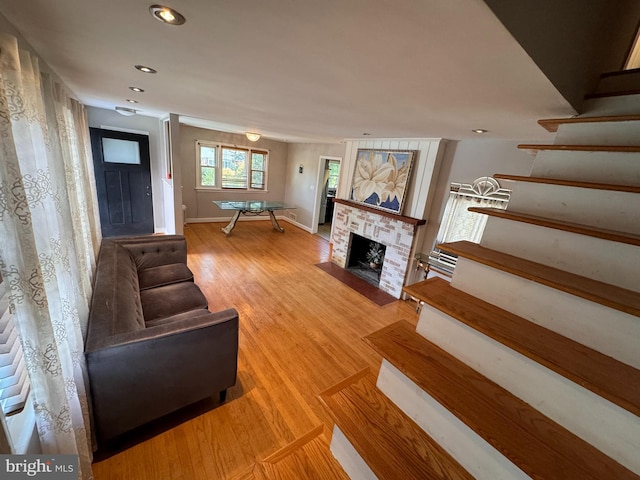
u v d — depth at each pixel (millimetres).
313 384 2236
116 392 1482
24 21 980
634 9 1423
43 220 1116
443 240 3516
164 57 1299
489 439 677
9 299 904
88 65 1577
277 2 729
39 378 1001
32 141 1075
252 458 1639
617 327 724
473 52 884
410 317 3445
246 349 2572
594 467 623
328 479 1114
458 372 892
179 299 2502
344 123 2865
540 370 747
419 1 639
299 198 7211
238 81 1610
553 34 932
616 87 1374
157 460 1584
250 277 4113
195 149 6246
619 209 944
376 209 4121
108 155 4621
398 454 837
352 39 904
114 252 2650
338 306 3539
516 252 1066
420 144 3568
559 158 1161
